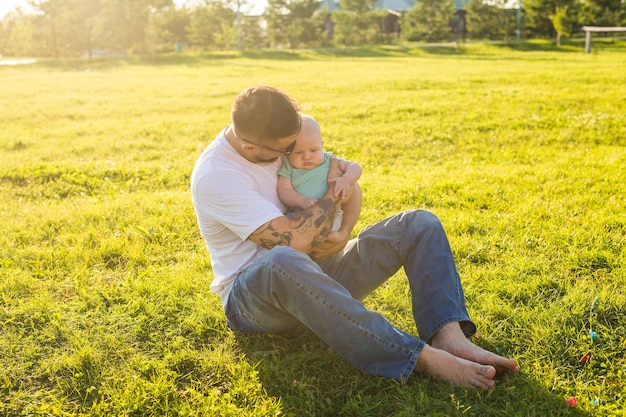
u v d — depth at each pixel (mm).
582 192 5773
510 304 3463
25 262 4328
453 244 4383
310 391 2707
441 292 2826
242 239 2846
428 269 2873
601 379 2785
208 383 2852
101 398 2730
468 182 6262
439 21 56219
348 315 2600
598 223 4750
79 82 19688
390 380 2717
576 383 2725
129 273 4094
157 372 2906
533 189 5938
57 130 10562
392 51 42844
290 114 2695
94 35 39906
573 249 4215
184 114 12430
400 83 16891
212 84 18516
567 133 8883
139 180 7094
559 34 44812
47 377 2939
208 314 3408
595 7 55500
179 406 2650
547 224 4797
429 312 2822
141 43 51875
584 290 3598
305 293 2576
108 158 8305
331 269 3145
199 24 56719
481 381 2629
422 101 12789
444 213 5254
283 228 2775
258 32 60438
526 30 56031
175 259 4441
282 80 19359
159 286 3832
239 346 3117
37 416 2643
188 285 3842
